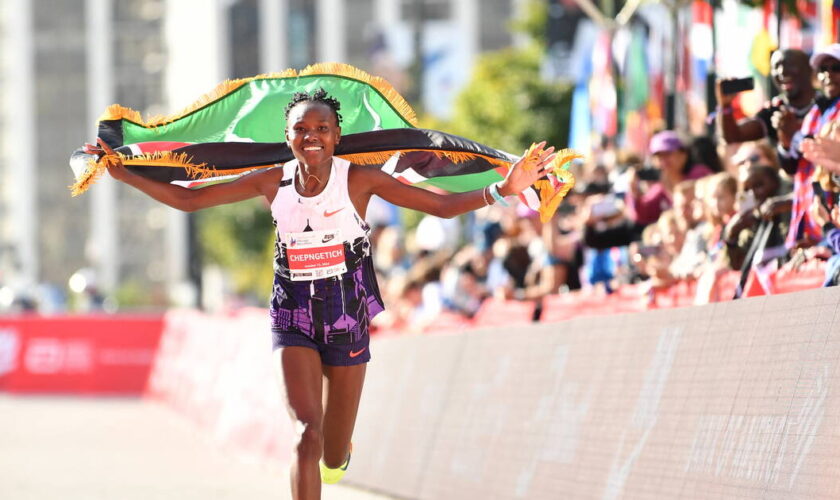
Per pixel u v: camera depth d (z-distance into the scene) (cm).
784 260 1677
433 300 3031
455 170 1410
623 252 2291
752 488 1170
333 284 1284
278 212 1284
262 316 2927
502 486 1672
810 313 1132
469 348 1858
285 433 2461
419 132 1378
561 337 1609
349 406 1344
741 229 1741
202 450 2967
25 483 2273
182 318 4544
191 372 3978
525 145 8706
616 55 3041
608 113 3053
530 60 9194
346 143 1384
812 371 1115
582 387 1532
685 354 1326
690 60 2673
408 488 1945
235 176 1427
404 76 12538
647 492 1348
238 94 1436
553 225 2423
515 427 1673
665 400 1348
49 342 5269
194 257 5834
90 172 1332
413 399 1998
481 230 2961
